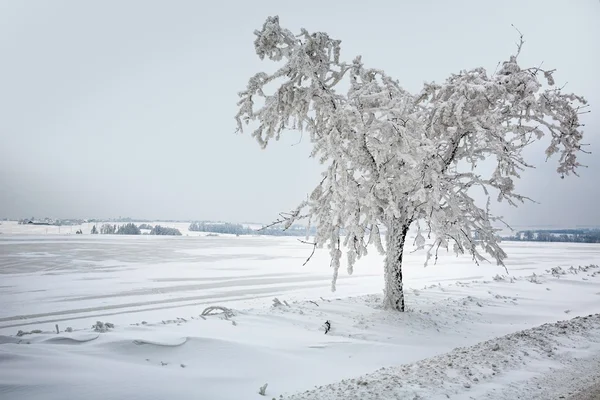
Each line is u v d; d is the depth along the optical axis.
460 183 12.31
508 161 11.41
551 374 5.64
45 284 23.31
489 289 17.64
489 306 13.75
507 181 12.75
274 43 10.66
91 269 31.30
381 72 11.74
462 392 4.98
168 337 7.77
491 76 12.27
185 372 6.46
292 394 5.98
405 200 11.90
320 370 7.19
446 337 9.90
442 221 10.41
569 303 14.88
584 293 16.98
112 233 164.88
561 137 12.45
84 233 158.62
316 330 9.77
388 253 12.33
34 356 6.28
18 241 77.44
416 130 10.66
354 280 26.16
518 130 12.12
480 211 12.34
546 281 20.27
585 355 6.52
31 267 32.19
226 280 25.67
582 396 4.82
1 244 65.38
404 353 8.44
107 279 25.72
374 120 11.50
